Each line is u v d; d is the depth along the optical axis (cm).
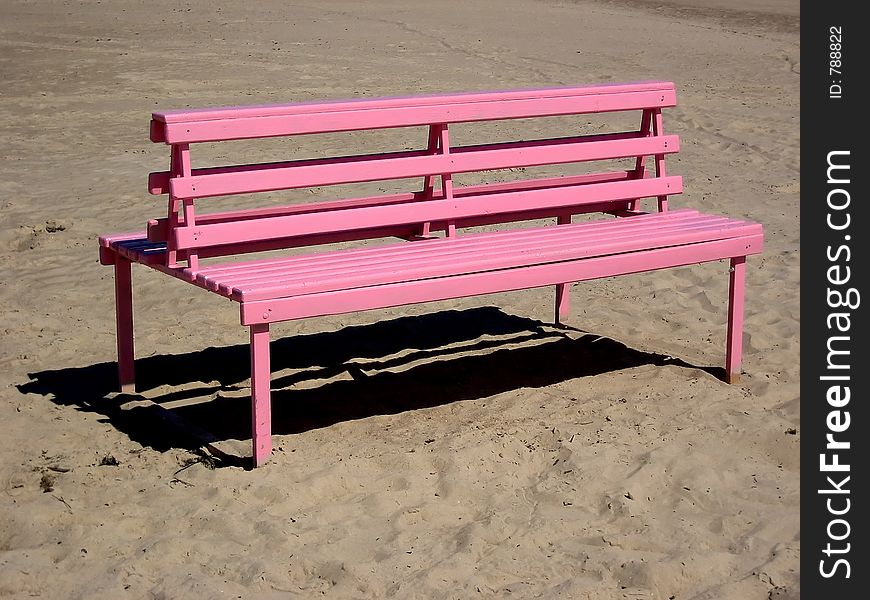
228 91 1630
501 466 519
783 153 1245
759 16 2634
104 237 607
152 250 575
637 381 626
